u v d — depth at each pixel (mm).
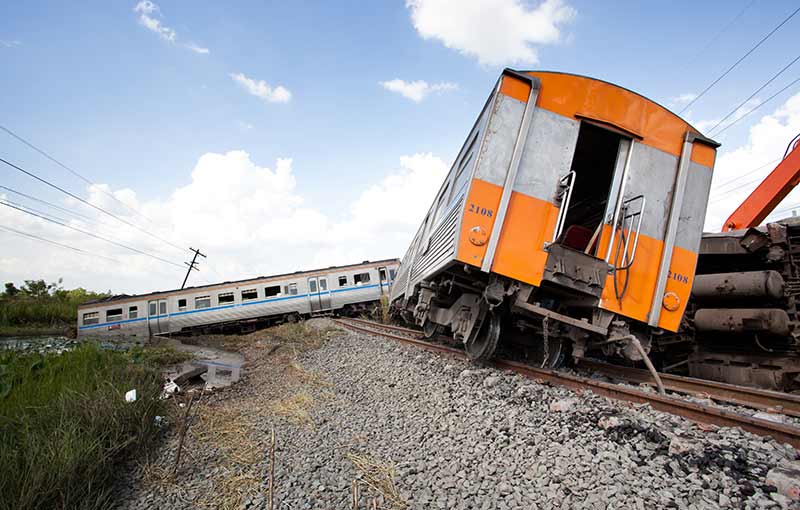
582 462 2953
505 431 3682
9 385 5461
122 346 13023
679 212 5113
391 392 5738
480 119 5727
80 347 9234
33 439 3744
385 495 2965
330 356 10258
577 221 8453
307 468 3576
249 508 3061
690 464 2754
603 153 6340
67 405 4609
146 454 4156
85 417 4414
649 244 5059
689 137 5203
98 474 3547
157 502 3316
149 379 6746
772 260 6281
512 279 4871
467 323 6508
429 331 11523
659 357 7977
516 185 4910
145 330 24016
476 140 5551
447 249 5625
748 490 2412
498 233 4797
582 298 5273
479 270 5066
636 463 2891
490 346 5973
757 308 6348
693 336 7105
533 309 4906
